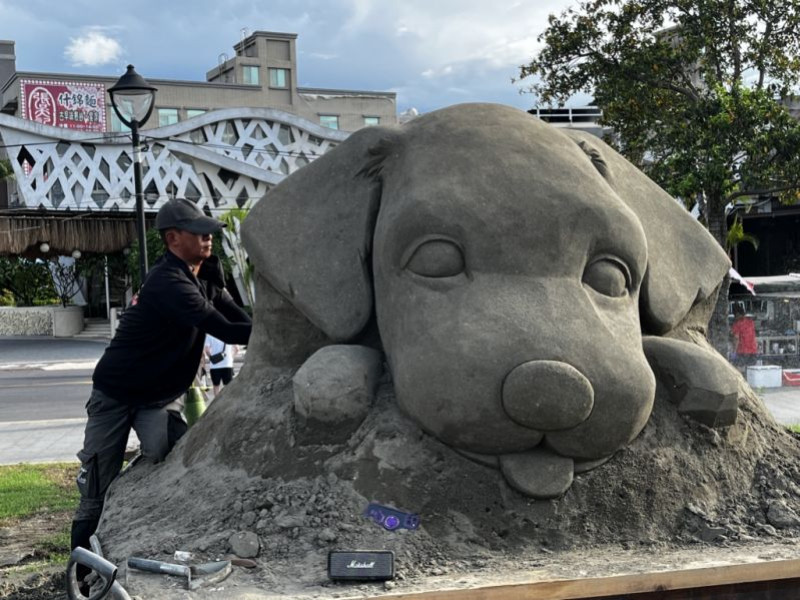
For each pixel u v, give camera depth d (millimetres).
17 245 21719
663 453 3367
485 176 3289
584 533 3170
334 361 3383
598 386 3021
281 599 2658
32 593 4750
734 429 3551
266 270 3762
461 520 3135
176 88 42469
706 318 3930
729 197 12414
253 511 3211
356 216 3676
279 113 23797
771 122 11914
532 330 3035
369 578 2814
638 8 12992
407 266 3285
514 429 3039
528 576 2744
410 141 3604
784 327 14688
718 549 3094
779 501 3391
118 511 3672
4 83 50219
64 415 12125
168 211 4043
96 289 31406
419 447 3250
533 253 3180
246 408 3732
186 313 3928
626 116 13180
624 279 3340
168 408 4262
